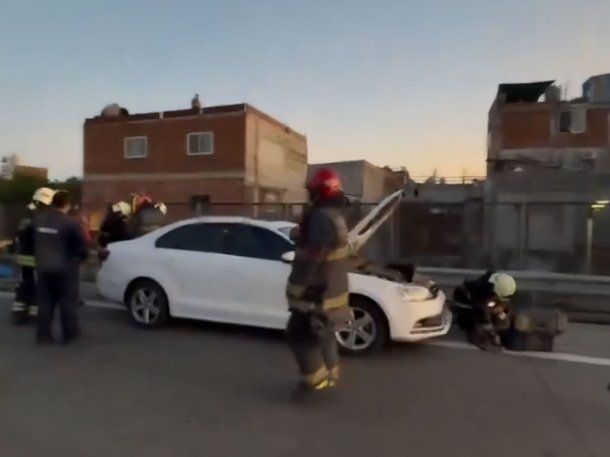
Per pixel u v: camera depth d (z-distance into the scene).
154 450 4.07
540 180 25.72
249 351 6.62
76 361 6.18
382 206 8.61
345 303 4.96
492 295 6.94
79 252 6.91
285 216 14.35
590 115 37.47
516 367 6.16
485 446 4.18
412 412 4.82
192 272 7.35
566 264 15.66
